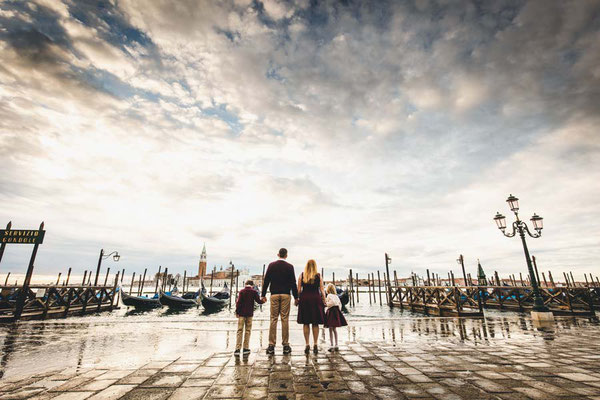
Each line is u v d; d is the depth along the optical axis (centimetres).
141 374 452
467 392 376
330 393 372
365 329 958
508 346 673
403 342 725
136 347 703
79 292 1994
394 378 433
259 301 610
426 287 2169
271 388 390
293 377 436
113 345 728
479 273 3148
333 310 642
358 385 402
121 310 2670
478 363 521
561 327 988
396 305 2986
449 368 488
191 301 2916
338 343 712
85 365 523
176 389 386
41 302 1538
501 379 429
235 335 878
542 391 379
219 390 382
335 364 510
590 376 442
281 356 568
